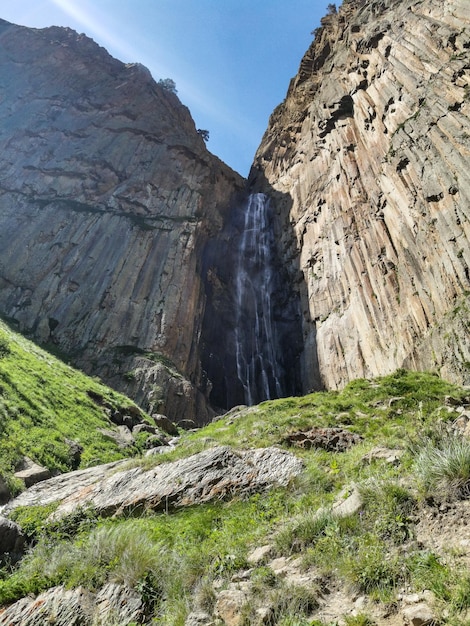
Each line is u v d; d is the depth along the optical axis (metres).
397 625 3.78
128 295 52.69
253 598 4.79
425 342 28.78
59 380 25.78
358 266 42.69
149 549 6.39
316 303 51.06
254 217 76.00
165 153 72.56
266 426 15.00
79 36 87.88
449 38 36.44
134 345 47.94
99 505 10.25
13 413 16.97
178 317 53.09
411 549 4.81
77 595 5.68
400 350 32.25
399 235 36.50
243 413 22.39
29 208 60.03
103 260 55.75
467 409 11.96
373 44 50.59
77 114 73.81
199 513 8.78
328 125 59.72
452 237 28.89
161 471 11.05
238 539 6.85
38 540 8.62
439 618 3.61
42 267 53.75
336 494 7.60
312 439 12.12
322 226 54.47
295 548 5.89
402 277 34.78
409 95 39.78
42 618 5.43
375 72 48.47
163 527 8.29
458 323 25.75
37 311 49.12
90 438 19.36
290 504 8.01
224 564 5.90
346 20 75.12
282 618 4.30
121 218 61.16
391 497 5.80
